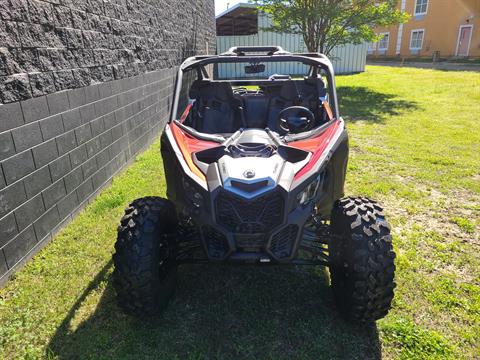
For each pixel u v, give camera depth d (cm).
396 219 426
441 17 2980
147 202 274
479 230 402
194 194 267
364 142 730
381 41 3488
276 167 261
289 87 405
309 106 401
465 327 272
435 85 1472
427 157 627
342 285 267
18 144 339
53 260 354
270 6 1397
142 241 253
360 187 510
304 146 293
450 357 246
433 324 275
